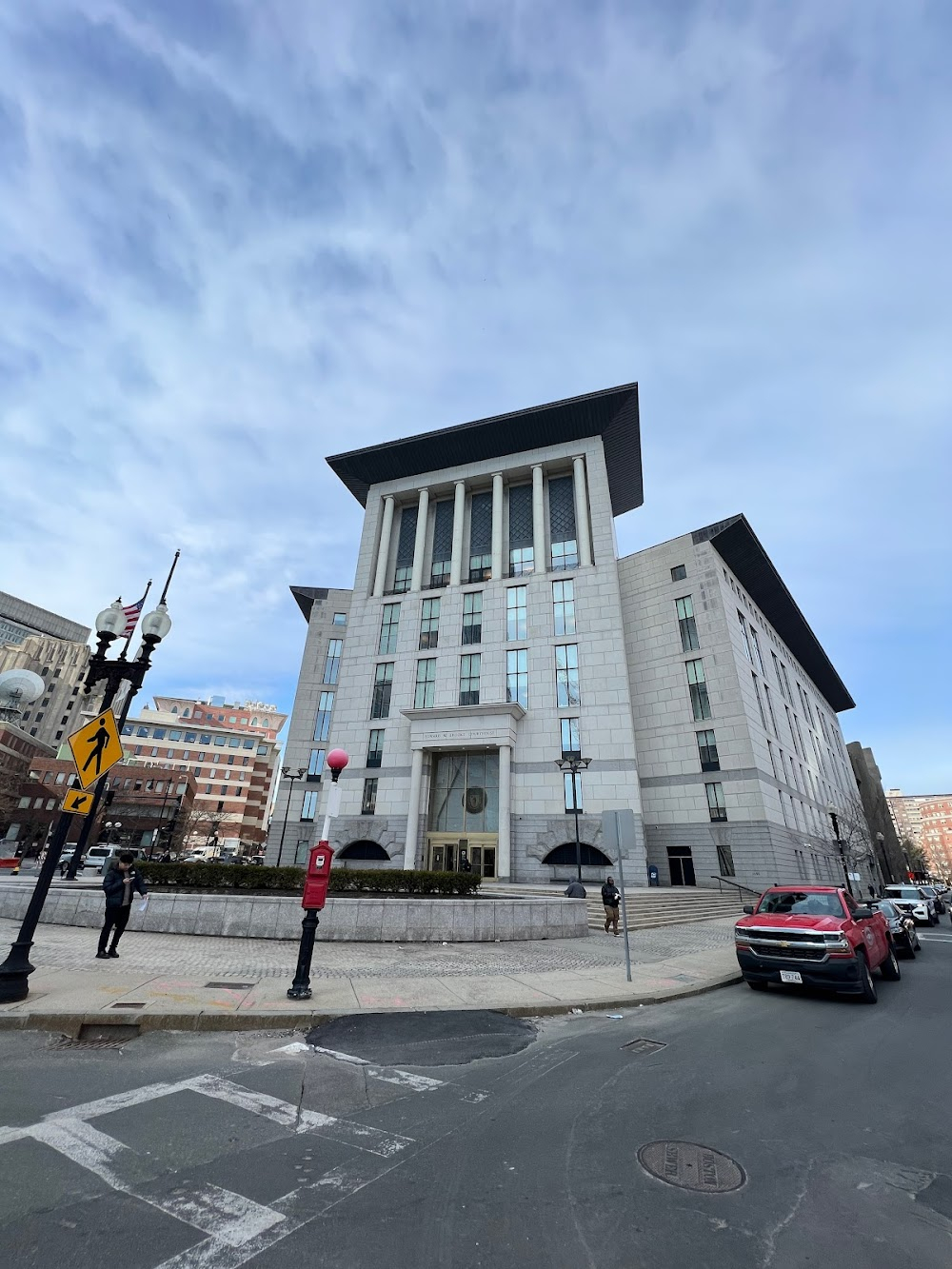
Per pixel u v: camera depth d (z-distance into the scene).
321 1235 3.05
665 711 39.06
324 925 13.23
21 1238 2.90
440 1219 3.23
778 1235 3.17
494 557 41.34
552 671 36.50
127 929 13.31
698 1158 4.05
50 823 68.62
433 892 17.56
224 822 92.62
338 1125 4.43
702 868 34.72
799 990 10.36
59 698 102.50
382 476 47.72
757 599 50.03
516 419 41.97
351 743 38.78
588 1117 4.73
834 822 51.56
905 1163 4.05
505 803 33.22
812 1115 4.86
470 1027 7.22
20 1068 5.32
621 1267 2.88
